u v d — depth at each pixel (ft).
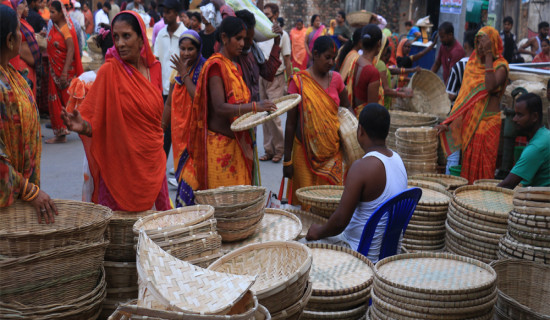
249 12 13.85
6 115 9.12
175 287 6.29
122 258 9.82
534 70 20.07
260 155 26.13
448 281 8.13
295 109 14.89
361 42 17.43
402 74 23.11
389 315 7.79
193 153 13.92
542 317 7.98
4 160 9.07
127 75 11.56
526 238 9.43
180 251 8.25
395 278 8.23
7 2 21.30
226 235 9.95
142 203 12.02
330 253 9.75
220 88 13.04
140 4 45.52
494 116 17.37
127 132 11.65
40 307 8.37
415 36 35.12
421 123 19.02
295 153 15.29
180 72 14.73
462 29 31.12
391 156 10.62
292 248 7.91
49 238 8.41
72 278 8.69
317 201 11.96
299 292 7.17
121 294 9.91
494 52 17.03
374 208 10.35
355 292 8.47
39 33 30.04
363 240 10.00
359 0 60.13
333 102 14.88
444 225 12.19
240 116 13.20
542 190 9.18
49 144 27.04
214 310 5.77
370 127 10.66
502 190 12.53
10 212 9.56
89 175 12.26
